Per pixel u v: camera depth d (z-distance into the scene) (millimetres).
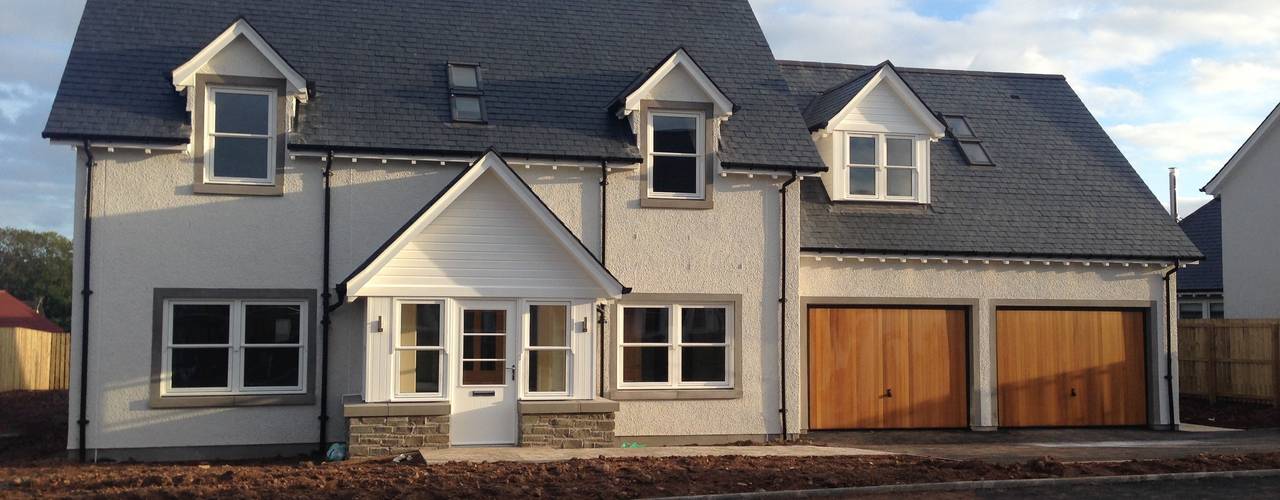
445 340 15211
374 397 14906
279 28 17562
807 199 18953
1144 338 19984
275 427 15688
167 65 16328
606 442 15531
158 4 17281
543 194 16859
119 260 15234
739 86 18828
